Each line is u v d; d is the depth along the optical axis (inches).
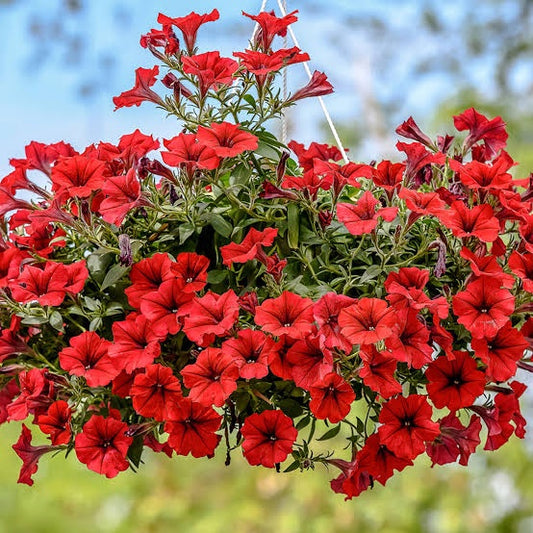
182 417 54.4
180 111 59.1
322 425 108.5
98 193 58.2
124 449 55.2
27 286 55.7
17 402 56.1
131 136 59.7
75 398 57.0
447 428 57.0
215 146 55.7
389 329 52.7
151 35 59.7
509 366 55.3
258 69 57.6
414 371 58.3
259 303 57.2
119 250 57.0
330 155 64.7
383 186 57.5
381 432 54.3
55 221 57.4
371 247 58.1
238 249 55.4
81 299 57.3
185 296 54.7
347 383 53.8
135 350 54.4
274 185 56.8
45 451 58.2
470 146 61.6
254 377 54.0
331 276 58.4
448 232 58.6
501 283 55.0
